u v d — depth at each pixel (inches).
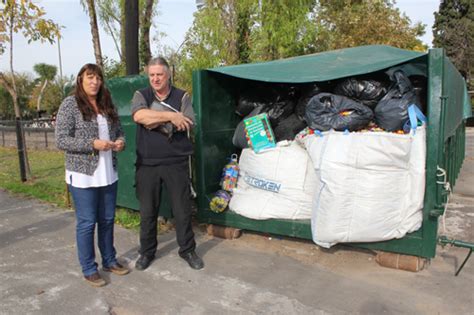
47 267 149.3
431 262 149.8
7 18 267.3
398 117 138.2
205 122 178.7
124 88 188.2
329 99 148.9
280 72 151.9
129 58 215.3
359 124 142.9
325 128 145.9
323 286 133.6
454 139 221.8
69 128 123.8
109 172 132.3
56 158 439.2
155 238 149.3
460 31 1111.6
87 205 128.6
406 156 134.1
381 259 145.8
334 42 610.5
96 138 127.3
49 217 212.7
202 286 134.2
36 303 123.0
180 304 122.9
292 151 164.6
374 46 170.9
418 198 134.9
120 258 157.4
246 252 162.9
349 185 136.0
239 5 334.0
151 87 143.2
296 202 159.6
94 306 121.3
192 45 348.5
